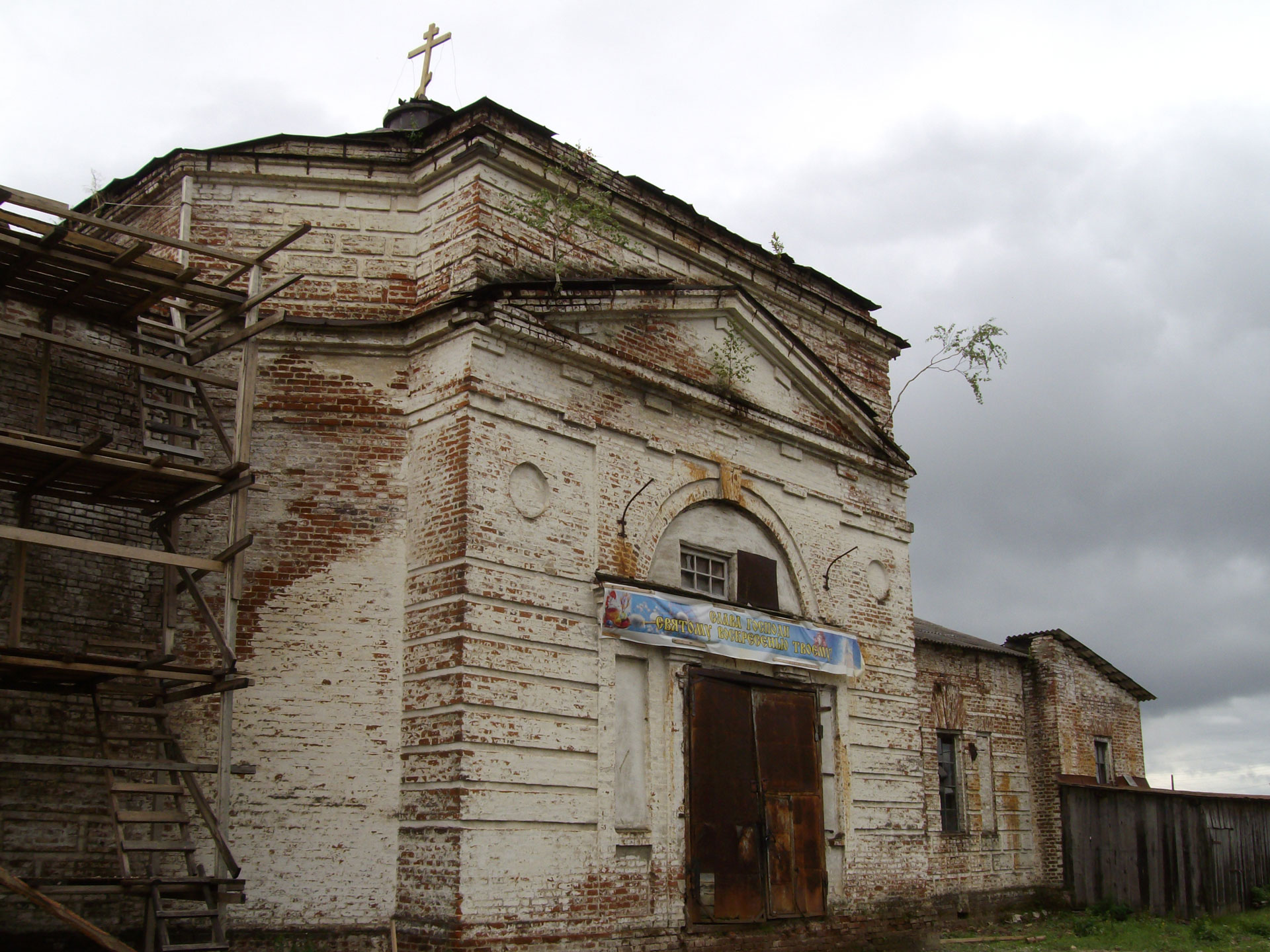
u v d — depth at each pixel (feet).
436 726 37.01
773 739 47.01
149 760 34.35
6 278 34.58
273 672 38.45
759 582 49.21
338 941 36.35
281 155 43.68
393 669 38.91
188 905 36.11
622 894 39.50
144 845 31.58
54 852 34.42
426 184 44.39
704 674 44.78
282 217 43.83
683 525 46.55
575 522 41.63
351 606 39.42
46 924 33.86
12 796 34.12
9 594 34.96
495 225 42.68
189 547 39.01
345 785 37.78
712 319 50.08
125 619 37.45
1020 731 74.33
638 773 41.70
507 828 36.58
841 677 51.34
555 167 45.11
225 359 41.22
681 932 41.06
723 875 43.19
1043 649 75.56
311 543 39.86
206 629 38.34
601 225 46.75
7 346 35.96
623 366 44.37
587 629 40.93
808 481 53.06
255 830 37.01
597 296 44.14
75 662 31.24
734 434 49.55
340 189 44.42
